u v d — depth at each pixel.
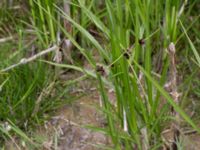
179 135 1.12
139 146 1.09
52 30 1.31
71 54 1.39
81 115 1.27
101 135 1.21
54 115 1.27
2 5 1.52
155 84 1.00
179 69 1.34
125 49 1.04
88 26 1.42
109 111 1.09
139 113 1.12
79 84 1.34
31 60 1.26
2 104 1.23
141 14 1.11
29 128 1.23
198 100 1.27
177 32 1.25
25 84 1.26
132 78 1.06
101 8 1.46
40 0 1.31
